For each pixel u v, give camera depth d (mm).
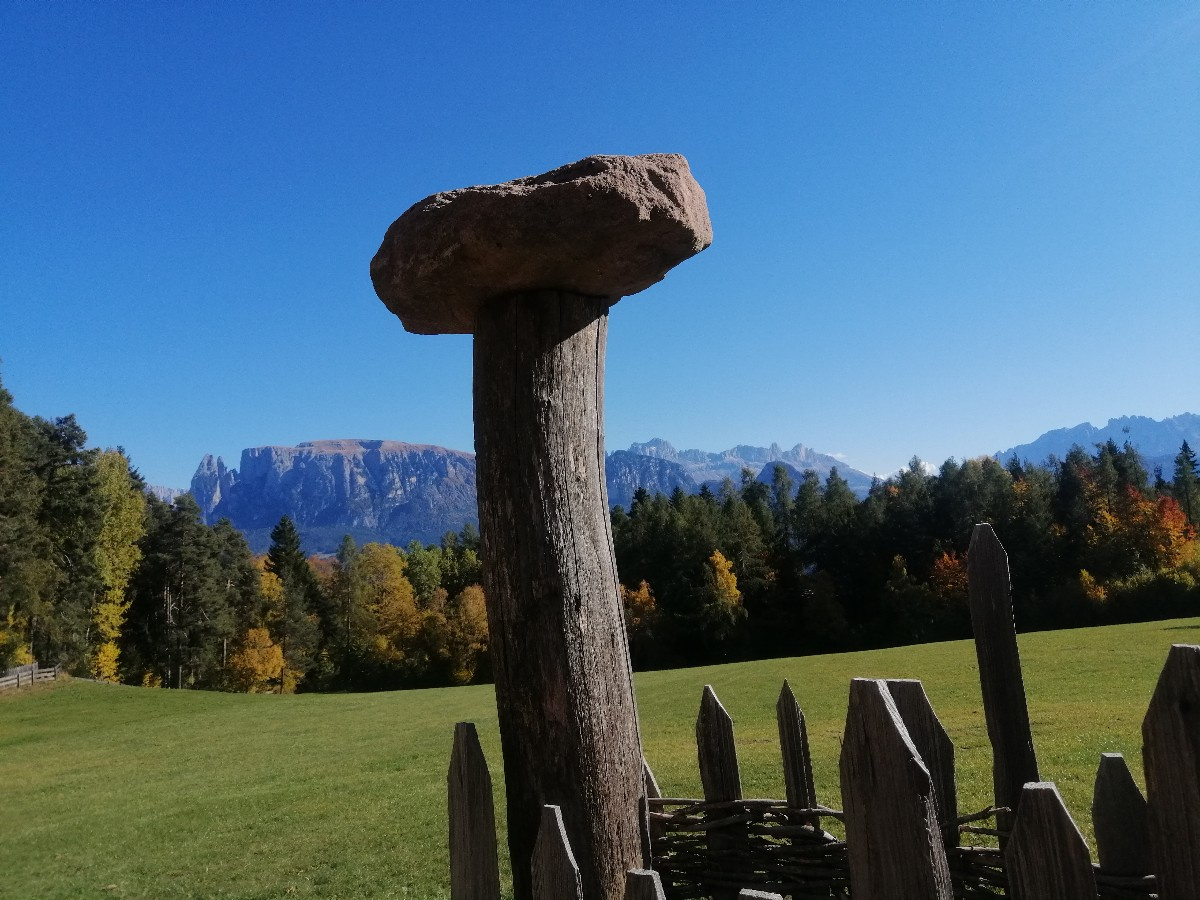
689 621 58281
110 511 47406
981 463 65250
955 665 21266
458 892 2834
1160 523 49281
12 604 36812
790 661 29719
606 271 3387
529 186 3277
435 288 3549
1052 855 1889
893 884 1896
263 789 12586
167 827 10320
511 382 3426
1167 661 1910
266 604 65812
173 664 56750
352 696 32250
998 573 2922
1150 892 2346
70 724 26781
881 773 1933
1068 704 12141
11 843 10391
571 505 3357
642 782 3395
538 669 3225
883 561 58938
